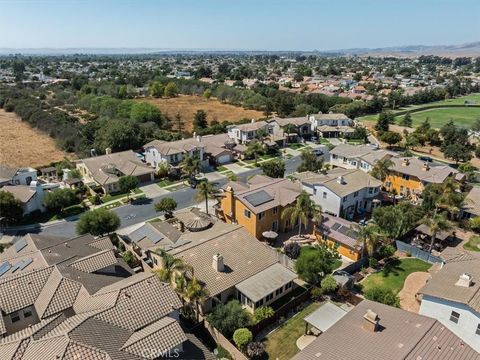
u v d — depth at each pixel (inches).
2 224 2358.5
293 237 2167.8
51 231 2335.1
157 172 3233.3
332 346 1013.8
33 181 2591.0
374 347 970.1
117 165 3174.2
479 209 2268.7
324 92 7800.2
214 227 1990.7
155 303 1246.9
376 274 1764.3
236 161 3772.1
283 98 6215.6
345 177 2471.7
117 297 1224.8
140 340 1053.8
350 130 4667.8
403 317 1116.5
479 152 3809.1
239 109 6633.9
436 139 4200.3
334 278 1610.5
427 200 2297.0
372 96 7145.7
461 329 1222.3
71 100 6811.0
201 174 3361.2
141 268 1843.0
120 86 7480.3
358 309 1204.5
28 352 1022.4
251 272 1581.0
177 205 2657.5
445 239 2062.0
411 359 907.4
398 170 2805.1
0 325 1186.6
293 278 1574.8
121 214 2544.3
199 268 1540.4
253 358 1255.5
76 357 954.1
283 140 4318.4
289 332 1386.6
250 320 1364.4
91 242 1808.6
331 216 2198.6
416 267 1815.9
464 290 1244.5
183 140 3722.9
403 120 5216.5
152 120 5206.7
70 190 2657.5
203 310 1451.8
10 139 4729.3
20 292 1320.1
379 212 2052.2
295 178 2662.4
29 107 5915.4
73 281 1355.8
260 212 2078.0
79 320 1104.8
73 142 4340.6
